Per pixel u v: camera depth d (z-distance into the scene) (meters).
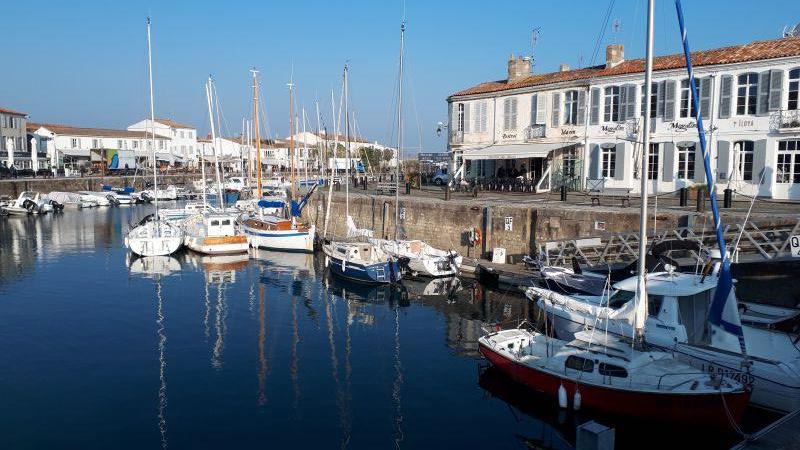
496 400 14.74
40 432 12.84
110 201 67.75
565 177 36.62
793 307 17.09
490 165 42.69
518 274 25.89
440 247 32.66
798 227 19.55
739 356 13.23
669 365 13.28
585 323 16.11
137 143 102.81
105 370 16.50
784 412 12.46
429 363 17.28
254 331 20.36
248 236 38.66
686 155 31.19
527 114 39.09
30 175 75.19
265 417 13.68
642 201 13.65
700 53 31.88
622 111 33.62
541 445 12.52
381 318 22.14
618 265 22.14
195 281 28.66
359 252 29.12
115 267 32.09
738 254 19.08
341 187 50.94
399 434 12.95
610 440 10.20
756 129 28.73
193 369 16.62
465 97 43.12
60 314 22.30
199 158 109.12
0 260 34.06
